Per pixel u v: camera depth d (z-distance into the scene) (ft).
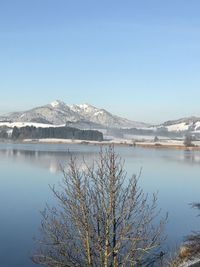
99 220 51.16
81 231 50.57
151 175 299.38
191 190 230.27
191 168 376.27
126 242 52.44
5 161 400.06
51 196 194.29
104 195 51.65
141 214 55.72
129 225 50.75
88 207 51.52
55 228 53.88
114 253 50.03
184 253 90.58
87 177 59.21
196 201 188.85
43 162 388.16
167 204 179.42
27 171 311.06
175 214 157.17
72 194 51.96
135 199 54.19
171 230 129.08
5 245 114.11
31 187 225.76
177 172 334.24
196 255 89.15
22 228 133.08
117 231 52.95
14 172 304.30
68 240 52.26
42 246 72.64
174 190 228.63
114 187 50.90
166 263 64.08
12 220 144.46
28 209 163.94
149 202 179.63
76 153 517.96
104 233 50.98
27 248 111.75
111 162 52.13
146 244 53.06
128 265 54.13
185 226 136.26
